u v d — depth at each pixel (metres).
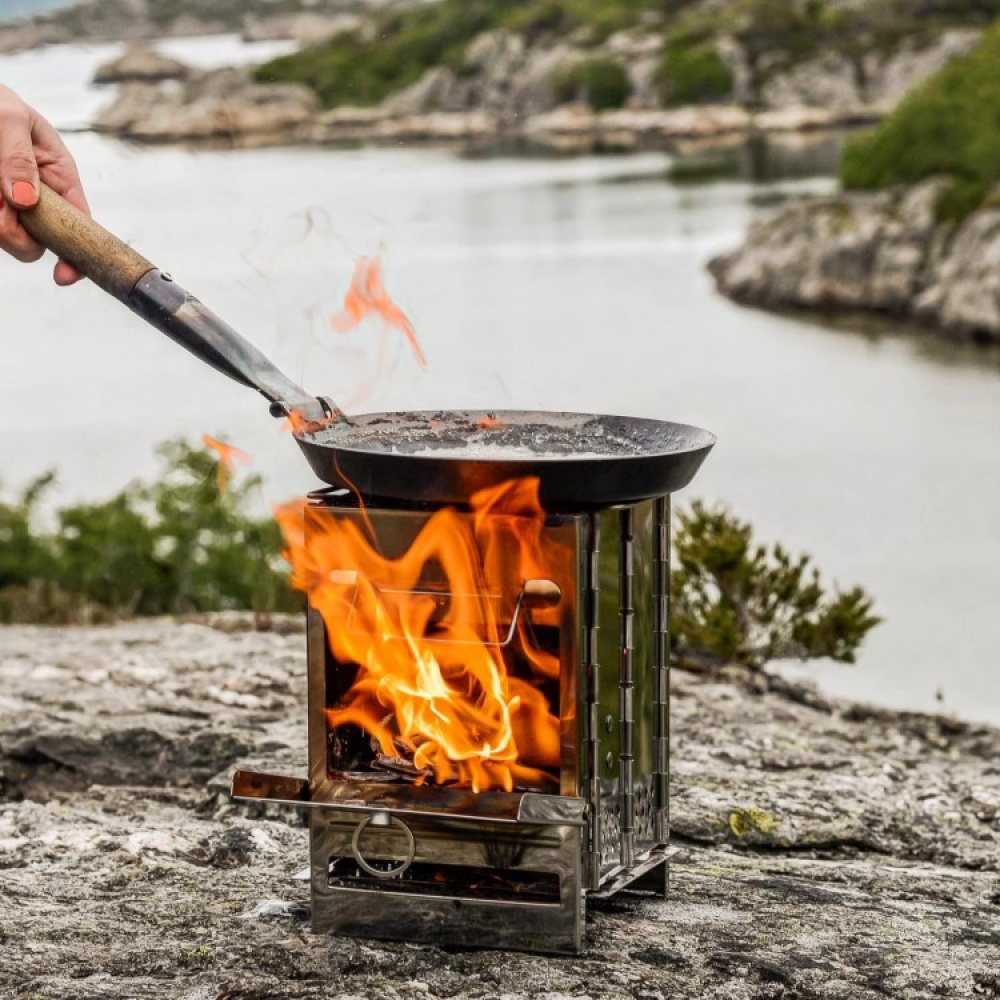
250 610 8.52
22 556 8.68
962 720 5.47
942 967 2.88
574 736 2.73
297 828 3.81
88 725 4.60
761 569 6.41
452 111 103.75
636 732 3.00
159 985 2.78
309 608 2.83
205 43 169.12
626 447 3.07
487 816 2.77
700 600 6.34
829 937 3.03
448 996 2.71
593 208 60.12
